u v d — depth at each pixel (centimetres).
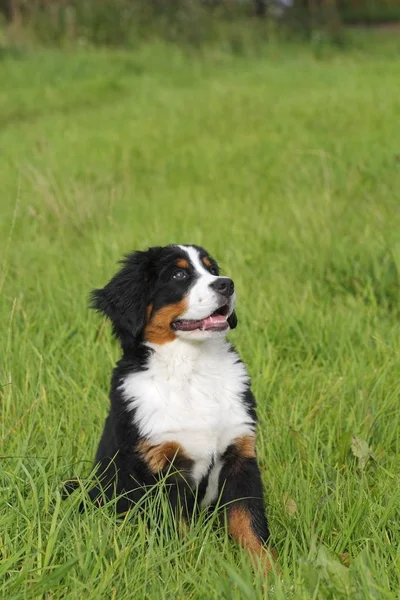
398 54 3344
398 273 838
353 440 550
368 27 4944
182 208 1193
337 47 3531
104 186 1328
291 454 564
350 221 1045
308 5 4059
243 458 522
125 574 407
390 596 371
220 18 3709
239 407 528
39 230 1124
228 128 1762
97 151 1627
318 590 385
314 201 1107
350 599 377
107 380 676
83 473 545
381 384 645
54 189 1210
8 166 1562
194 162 1499
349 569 396
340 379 644
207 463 520
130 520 477
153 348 541
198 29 3494
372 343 738
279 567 449
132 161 1533
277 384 663
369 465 551
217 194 1279
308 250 942
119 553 420
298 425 593
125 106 2228
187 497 519
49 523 452
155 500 474
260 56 3297
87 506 470
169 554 435
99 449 540
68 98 2455
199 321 530
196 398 521
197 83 2648
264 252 978
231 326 584
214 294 530
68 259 967
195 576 417
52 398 628
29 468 505
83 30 3559
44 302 837
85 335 761
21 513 450
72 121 2033
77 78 2792
